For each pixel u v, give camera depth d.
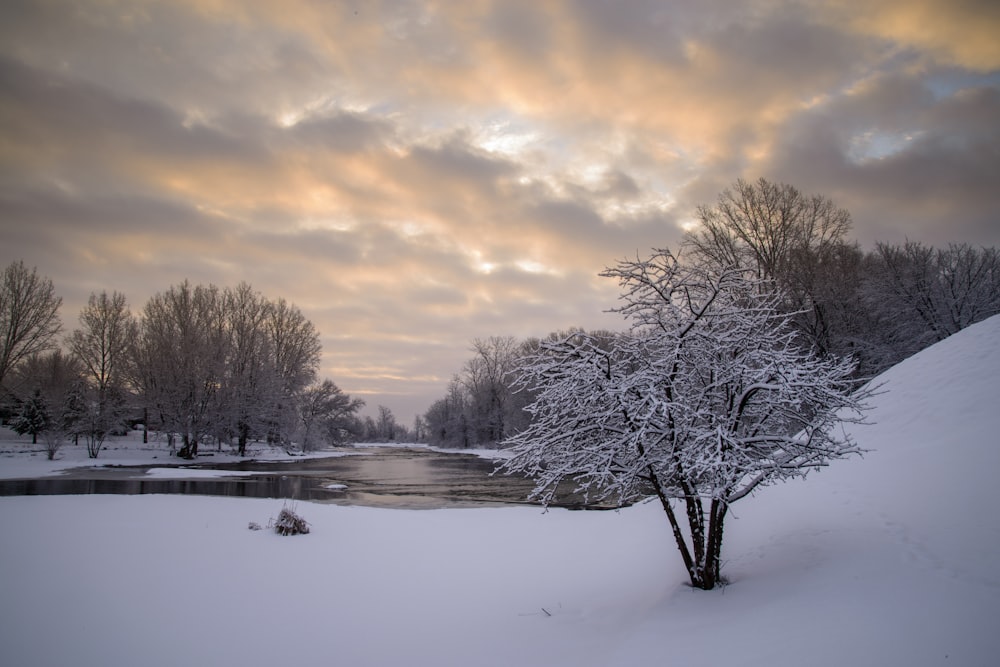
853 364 6.61
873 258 32.28
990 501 7.65
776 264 32.59
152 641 6.65
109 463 37.38
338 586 8.90
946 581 5.42
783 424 7.20
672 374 6.97
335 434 82.94
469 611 7.79
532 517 15.56
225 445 59.97
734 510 11.91
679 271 7.24
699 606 6.20
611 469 6.65
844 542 7.51
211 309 49.53
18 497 17.67
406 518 15.31
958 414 12.53
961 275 25.88
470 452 75.75
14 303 39.53
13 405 48.00
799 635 4.77
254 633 6.96
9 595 7.89
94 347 49.50
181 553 10.41
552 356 7.33
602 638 6.33
